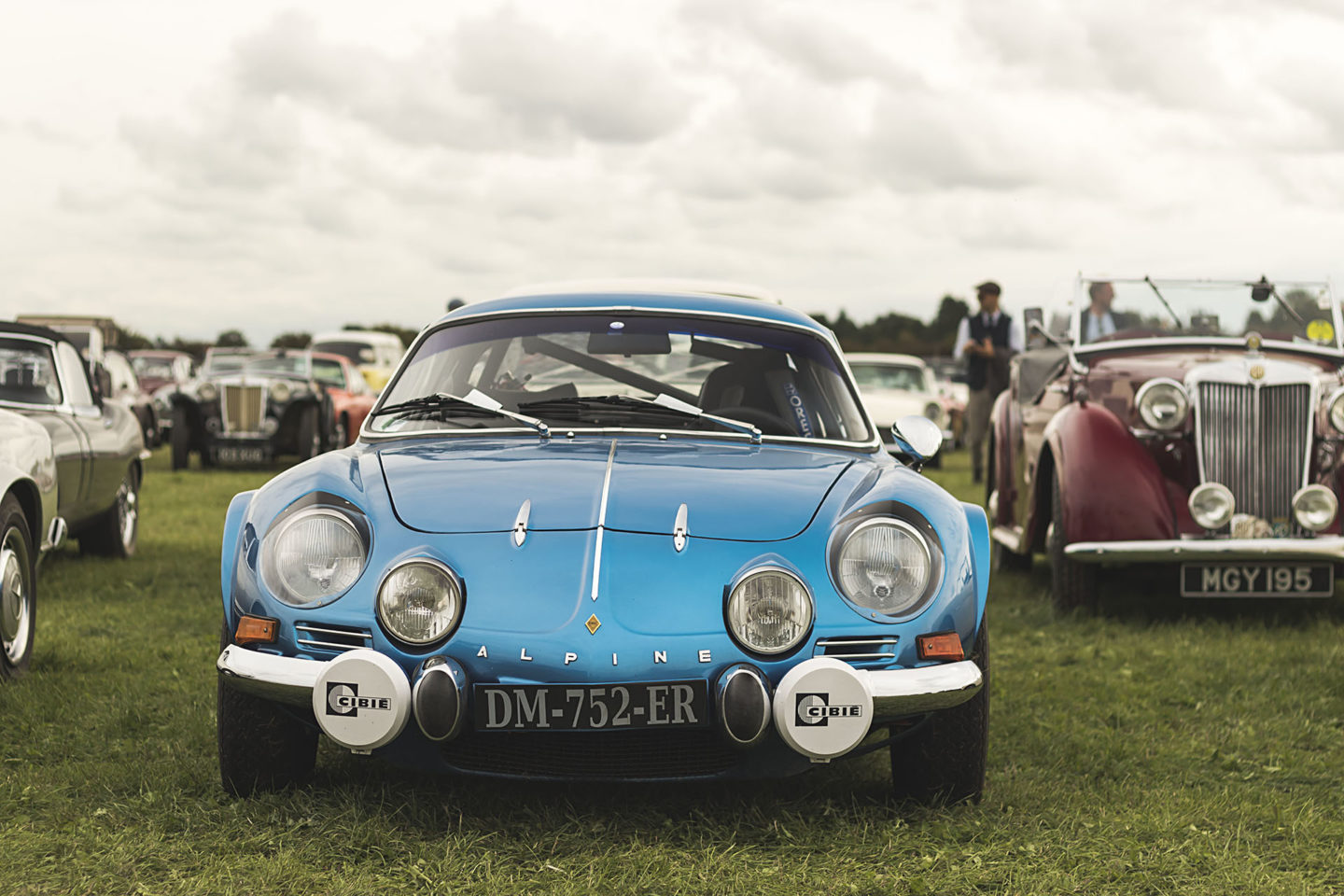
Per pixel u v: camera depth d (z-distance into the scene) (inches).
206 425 601.3
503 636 110.1
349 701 110.0
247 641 116.8
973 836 118.4
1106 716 169.9
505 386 150.9
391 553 115.1
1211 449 227.8
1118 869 111.1
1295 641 217.2
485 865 108.1
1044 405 260.7
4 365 267.9
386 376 895.1
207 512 411.8
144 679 178.9
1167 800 131.6
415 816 120.0
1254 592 225.1
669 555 114.0
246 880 105.2
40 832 117.3
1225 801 132.0
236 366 690.8
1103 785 137.5
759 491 123.0
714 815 123.3
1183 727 165.3
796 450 140.9
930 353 2753.4
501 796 126.8
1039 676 192.5
